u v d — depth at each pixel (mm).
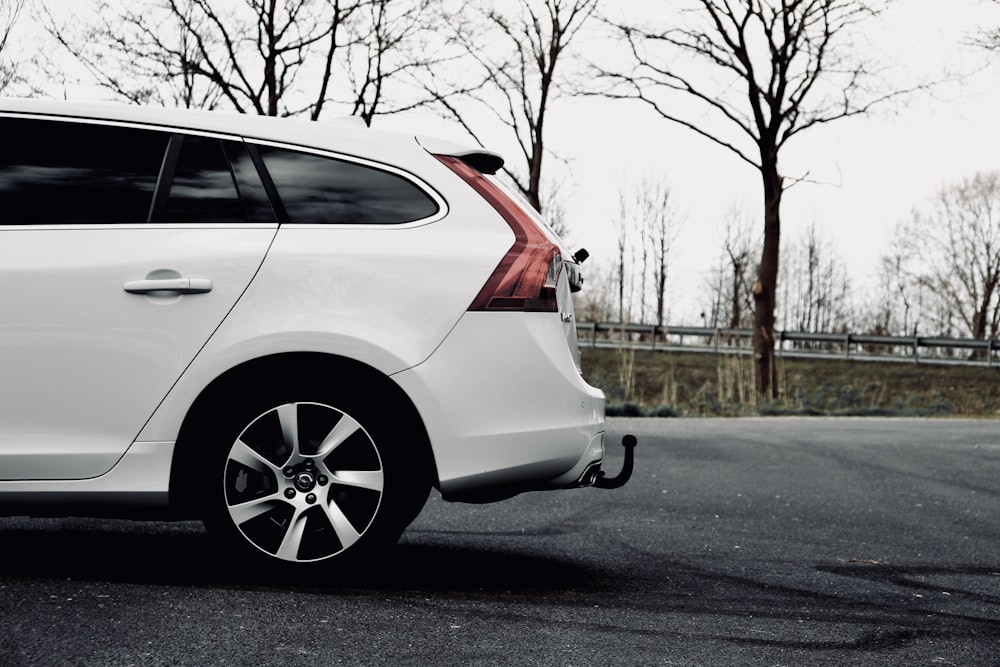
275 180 4129
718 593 4406
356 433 4016
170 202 4082
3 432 3941
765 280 28203
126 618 3428
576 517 6547
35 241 4004
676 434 13125
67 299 3951
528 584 4387
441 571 4586
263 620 3459
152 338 3949
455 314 4027
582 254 4773
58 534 5258
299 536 4000
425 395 3975
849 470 9703
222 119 4191
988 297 63750
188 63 15078
